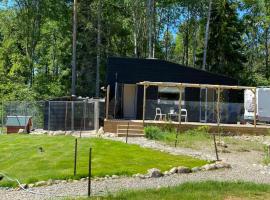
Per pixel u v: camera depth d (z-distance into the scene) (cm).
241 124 3000
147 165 1638
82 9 4825
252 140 2606
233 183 1275
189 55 6644
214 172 1563
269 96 3278
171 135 2470
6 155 1950
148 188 1240
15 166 1677
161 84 2883
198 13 4994
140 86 3416
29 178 1445
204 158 1831
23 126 3100
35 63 5078
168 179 1433
